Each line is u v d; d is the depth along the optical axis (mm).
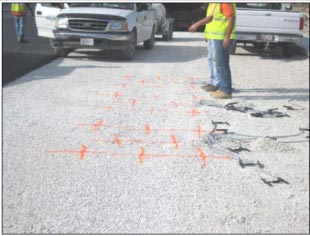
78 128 7043
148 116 7855
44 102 8453
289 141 7012
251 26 15734
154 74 11742
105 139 6613
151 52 16172
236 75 12305
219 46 9008
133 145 6434
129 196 4934
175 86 10336
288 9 16938
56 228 4285
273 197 5121
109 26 13414
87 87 9828
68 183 5168
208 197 5012
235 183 5398
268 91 10422
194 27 9219
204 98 9273
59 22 13578
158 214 4605
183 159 6023
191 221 4512
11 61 12773
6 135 6590
